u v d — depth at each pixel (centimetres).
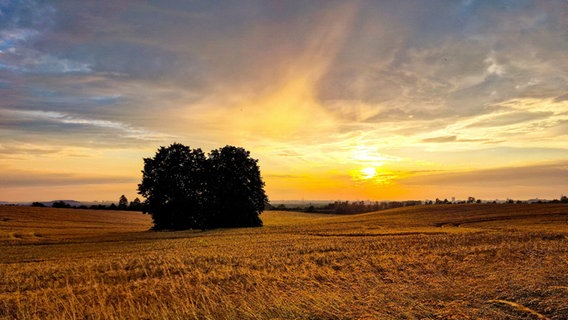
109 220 9238
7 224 6875
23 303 1191
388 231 4397
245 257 2208
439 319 788
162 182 6378
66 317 1014
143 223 8806
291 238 3738
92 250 3322
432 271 1422
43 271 1916
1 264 2367
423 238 3219
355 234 4066
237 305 984
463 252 2027
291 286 1244
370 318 804
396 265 1628
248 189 6581
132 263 2119
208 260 2131
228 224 6525
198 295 1134
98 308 1063
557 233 3247
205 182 6600
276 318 844
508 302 866
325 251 2456
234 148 6675
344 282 1255
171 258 2234
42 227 6762
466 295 953
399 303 906
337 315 830
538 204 7925
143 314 987
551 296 891
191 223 6412
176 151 6544
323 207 17100
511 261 1551
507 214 6600
